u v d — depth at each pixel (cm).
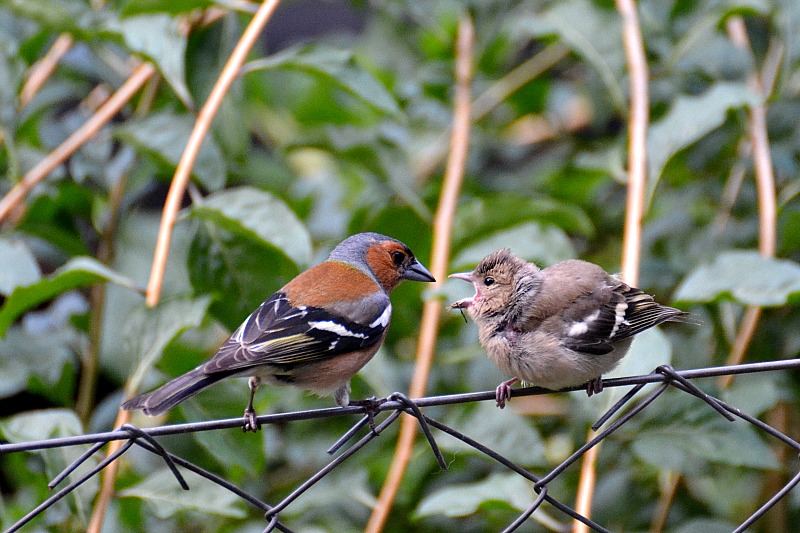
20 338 1034
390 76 1258
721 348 1034
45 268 1309
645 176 970
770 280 848
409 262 1004
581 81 1352
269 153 1485
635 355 833
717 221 1135
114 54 1226
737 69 1148
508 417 910
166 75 945
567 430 1109
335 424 1098
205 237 925
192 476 830
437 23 1263
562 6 1125
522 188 1247
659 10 1205
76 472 796
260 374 808
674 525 1038
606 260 1234
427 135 1343
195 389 720
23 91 1102
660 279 1098
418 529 1066
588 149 1312
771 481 1042
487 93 1269
